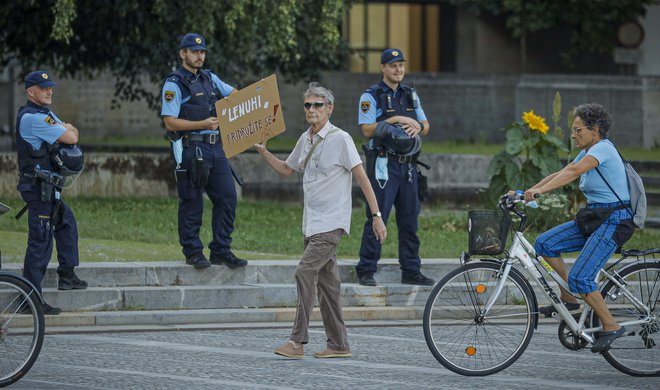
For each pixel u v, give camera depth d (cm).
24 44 5328
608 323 2147
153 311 2730
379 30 8500
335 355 2302
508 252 2170
